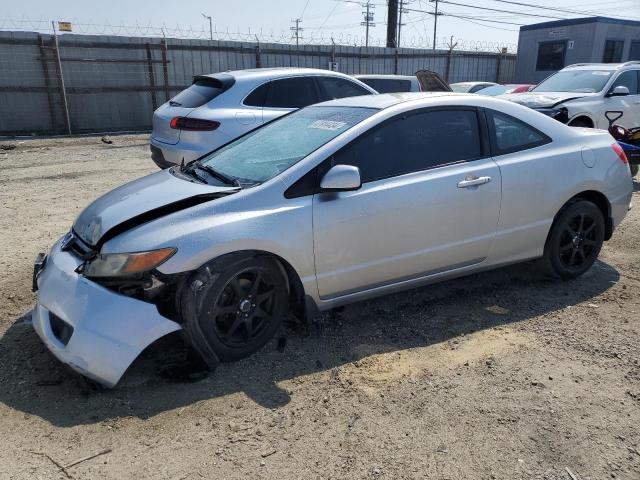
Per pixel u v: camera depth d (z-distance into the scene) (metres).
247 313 3.28
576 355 3.43
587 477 2.42
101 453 2.58
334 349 3.53
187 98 7.29
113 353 2.85
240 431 2.73
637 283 4.55
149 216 3.17
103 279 2.98
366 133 3.57
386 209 3.52
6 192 7.84
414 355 3.46
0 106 14.61
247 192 3.28
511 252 4.16
